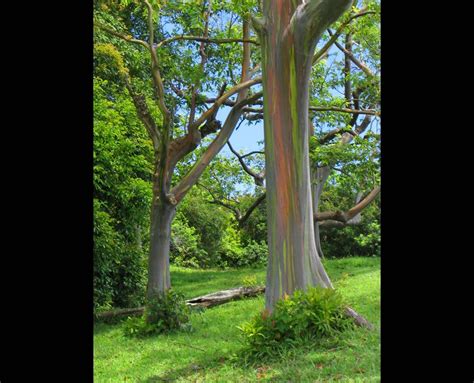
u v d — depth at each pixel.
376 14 8.89
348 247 18.09
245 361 5.50
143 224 11.23
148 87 10.65
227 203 15.86
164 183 8.32
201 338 7.40
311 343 5.57
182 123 10.98
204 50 9.70
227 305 10.30
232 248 18.83
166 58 9.32
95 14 9.84
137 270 10.81
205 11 9.38
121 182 10.52
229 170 14.55
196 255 18.31
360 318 6.03
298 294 5.93
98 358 6.70
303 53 6.31
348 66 12.73
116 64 10.20
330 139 12.16
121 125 10.94
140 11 11.85
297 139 6.39
